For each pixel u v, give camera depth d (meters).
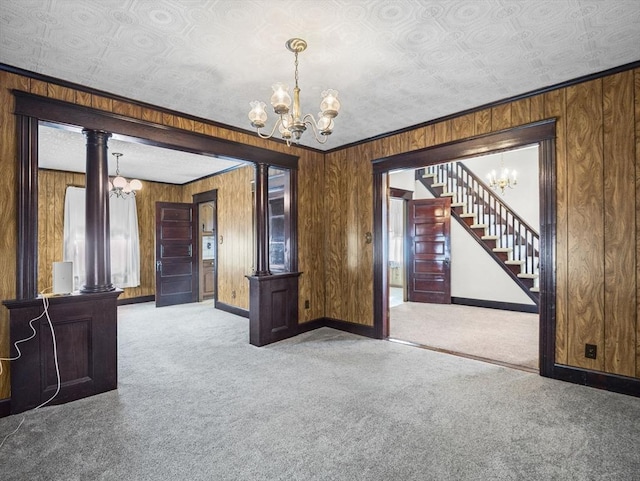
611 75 2.70
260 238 4.21
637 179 2.61
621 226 2.67
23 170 2.57
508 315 5.68
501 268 6.21
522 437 2.11
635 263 2.62
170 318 5.61
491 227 6.63
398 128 4.02
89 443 2.09
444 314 5.75
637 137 2.60
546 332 3.01
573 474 1.78
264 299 4.09
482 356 3.63
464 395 2.70
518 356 3.62
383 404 2.56
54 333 2.64
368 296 4.44
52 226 5.96
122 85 2.85
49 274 5.89
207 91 2.98
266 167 4.29
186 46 2.29
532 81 2.88
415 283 6.92
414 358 3.57
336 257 4.81
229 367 3.35
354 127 3.98
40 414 2.46
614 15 2.00
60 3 1.85
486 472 1.80
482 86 2.96
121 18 1.99
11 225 2.53
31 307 2.54
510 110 3.21
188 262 7.09
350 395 2.71
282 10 1.92
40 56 2.40
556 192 2.96
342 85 2.90
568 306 2.91
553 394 2.69
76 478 1.78
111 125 2.99
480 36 2.21
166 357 3.66
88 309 2.78
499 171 7.05
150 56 2.41
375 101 3.24
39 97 2.62
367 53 2.40
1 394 2.46
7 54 2.37
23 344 2.51
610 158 2.71
